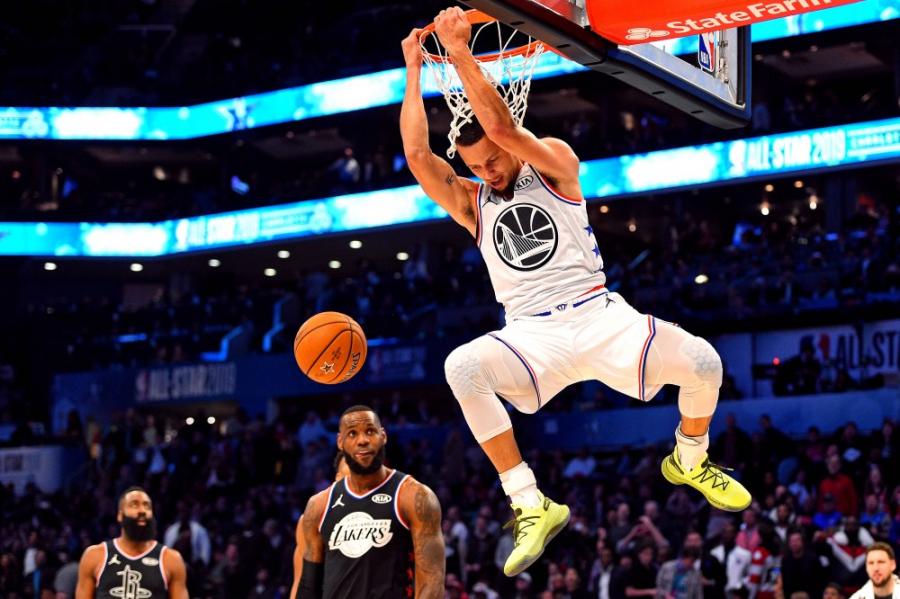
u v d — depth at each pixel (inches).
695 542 414.6
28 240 1047.6
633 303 785.6
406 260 1081.4
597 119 1053.2
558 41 157.5
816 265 742.5
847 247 752.3
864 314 684.1
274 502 643.5
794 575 394.6
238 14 1175.6
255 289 1032.8
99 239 1050.1
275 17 1160.2
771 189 922.7
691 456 167.8
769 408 653.3
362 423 193.3
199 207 1038.4
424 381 834.2
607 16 155.3
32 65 1147.3
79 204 1078.4
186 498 664.4
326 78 994.1
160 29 1177.4
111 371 959.6
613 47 163.5
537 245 162.2
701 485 169.3
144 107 1064.8
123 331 993.5
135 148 1106.7
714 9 151.4
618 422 694.5
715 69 185.6
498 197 165.5
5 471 832.3
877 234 754.2
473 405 159.3
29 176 1173.7
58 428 960.3
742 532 431.5
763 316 716.0
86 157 1153.4
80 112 1062.4
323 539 195.9
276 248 1028.5
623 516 490.9
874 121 772.0
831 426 631.8
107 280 1144.2
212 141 1055.0
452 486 638.5
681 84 175.2
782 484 536.4
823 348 700.0
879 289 687.7
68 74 1139.3
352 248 1035.3
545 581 488.4
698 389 158.4
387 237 995.3
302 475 687.7
